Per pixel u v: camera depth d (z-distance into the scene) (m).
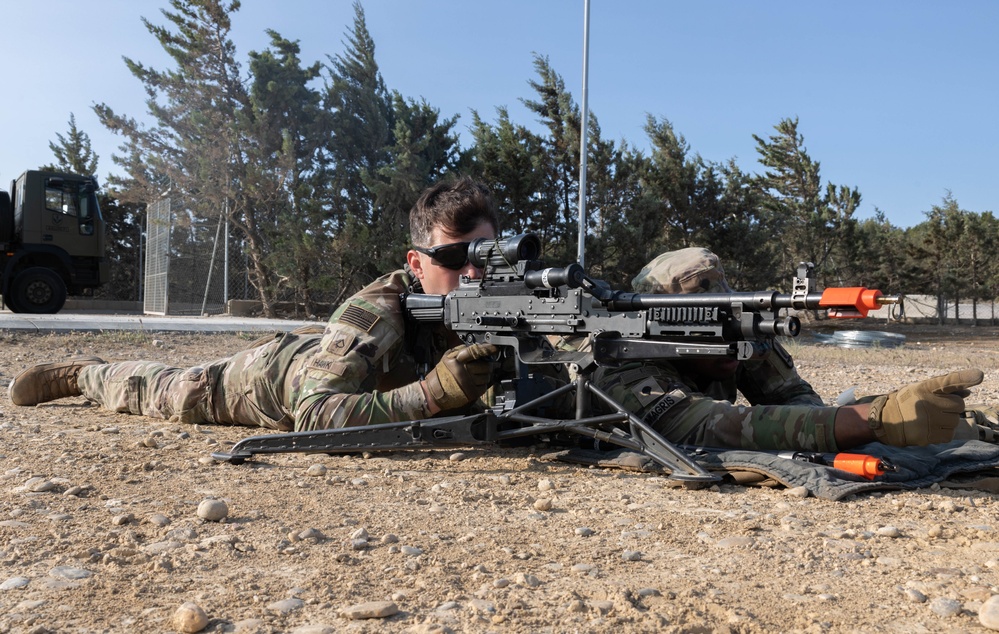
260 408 4.33
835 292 2.47
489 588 1.99
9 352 10.16
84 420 4.84
